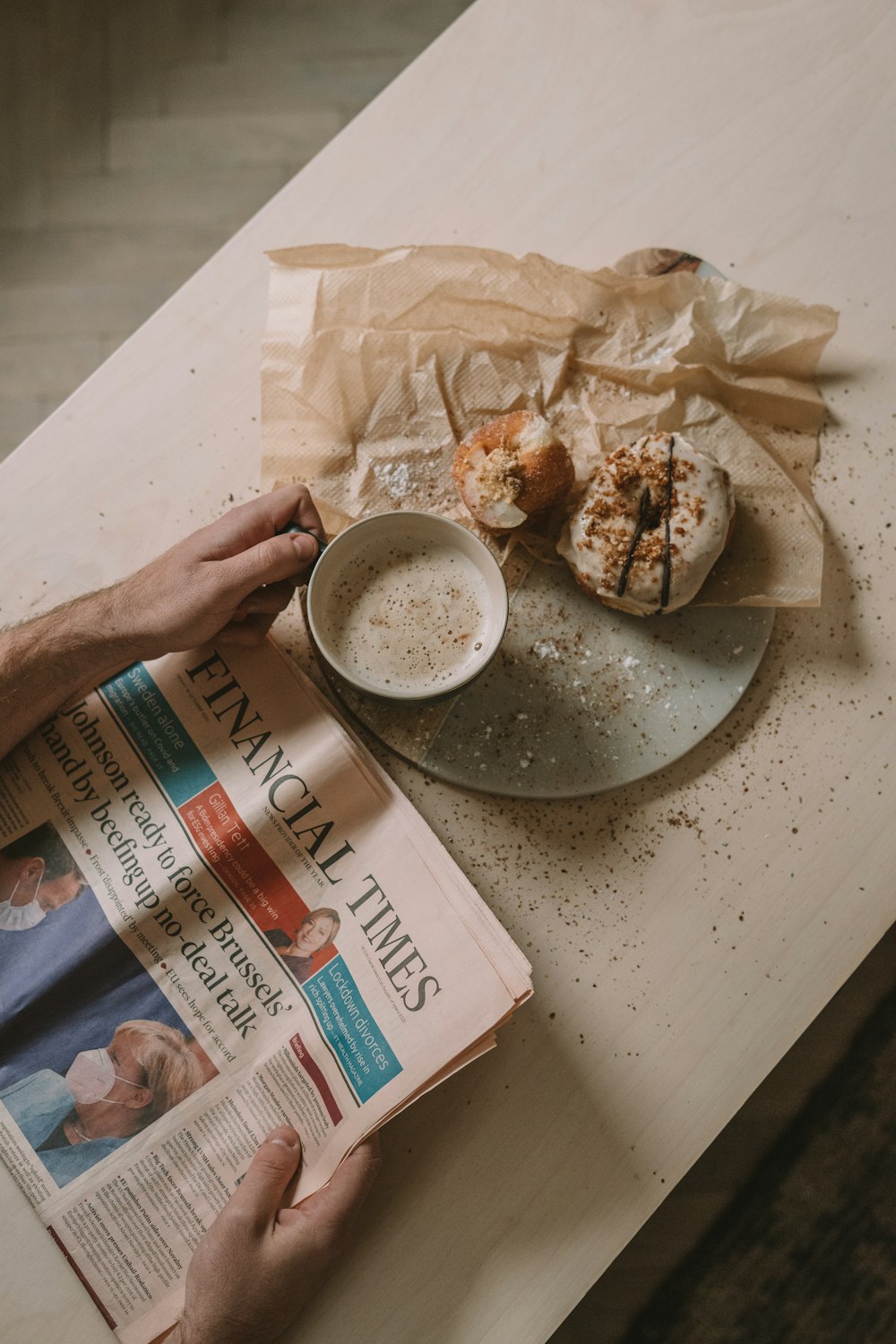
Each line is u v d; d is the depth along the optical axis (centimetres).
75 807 73
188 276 138
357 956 70
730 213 80
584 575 73
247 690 74
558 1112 70
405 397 77
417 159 80
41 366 138
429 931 70
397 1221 69
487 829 74
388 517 69
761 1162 110
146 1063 70
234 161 139
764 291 76
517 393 77
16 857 72
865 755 75
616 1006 72
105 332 138
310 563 70
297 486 72
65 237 139
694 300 76
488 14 81
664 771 75
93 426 78
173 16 141
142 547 77
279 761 73
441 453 77
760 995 71
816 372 78
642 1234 110
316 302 76
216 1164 69
